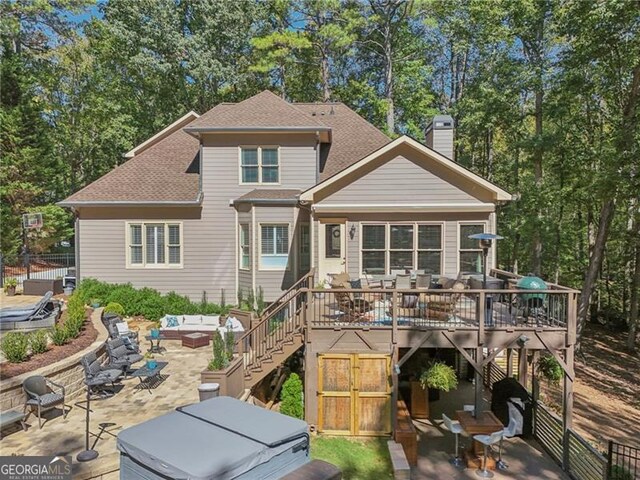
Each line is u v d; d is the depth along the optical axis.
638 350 21.95
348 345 10.23
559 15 18.94
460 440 10.48
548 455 9.98
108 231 17.11
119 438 5.99
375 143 18.53
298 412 10.27
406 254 14.34
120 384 10.44
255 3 28.25
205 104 29.48
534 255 22.72
